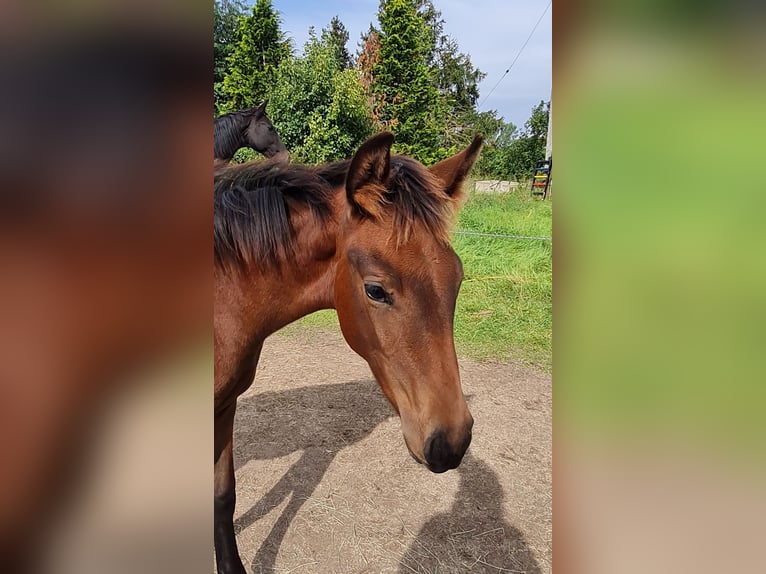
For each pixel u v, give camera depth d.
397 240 1.33
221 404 1.74
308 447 3.22
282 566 2.22
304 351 5.03
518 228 8.05
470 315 5.60
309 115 11.47
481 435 3.39
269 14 12.17
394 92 13.85
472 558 2.29
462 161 1.57
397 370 1.36
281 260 1.62
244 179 1.67
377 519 2.54
